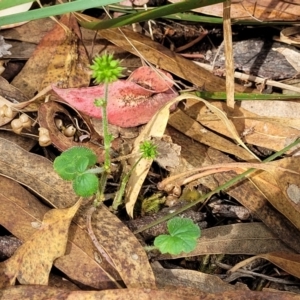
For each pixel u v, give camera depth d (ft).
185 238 0.95
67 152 0.99
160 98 1.16
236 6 1.27
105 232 1.02
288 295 0.95
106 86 0.94
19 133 1.14
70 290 0.94
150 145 1.03
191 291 1.00
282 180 1.12
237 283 1.05
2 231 1.07
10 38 1.26
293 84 1.31
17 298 0.94
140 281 0.99
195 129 1.20
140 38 1.28
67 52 1.23
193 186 1.16
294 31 1.31
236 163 1.12
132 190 1.10
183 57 1.34
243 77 1.31
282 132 1.21
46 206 1.06
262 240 1.11
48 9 1.02
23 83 1.21
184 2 1.09
